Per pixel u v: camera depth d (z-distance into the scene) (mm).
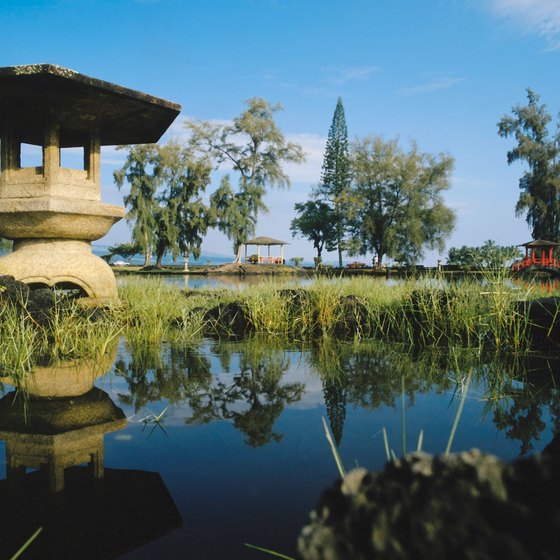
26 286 5672
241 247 41719
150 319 6035
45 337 4660
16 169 6820
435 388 3104
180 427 2301
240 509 1498
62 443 2096
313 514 694
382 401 2787
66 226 6785
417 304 5758
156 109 6797
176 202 37344
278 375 3516
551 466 610
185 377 3434
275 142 41812
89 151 7074
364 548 632
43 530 1370
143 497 1575
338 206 50719
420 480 651
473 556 582
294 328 6000
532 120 40656
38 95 6250
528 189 41469
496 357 4227
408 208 40875
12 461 1899
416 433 2199
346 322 6125
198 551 1258
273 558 1227
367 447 2027
